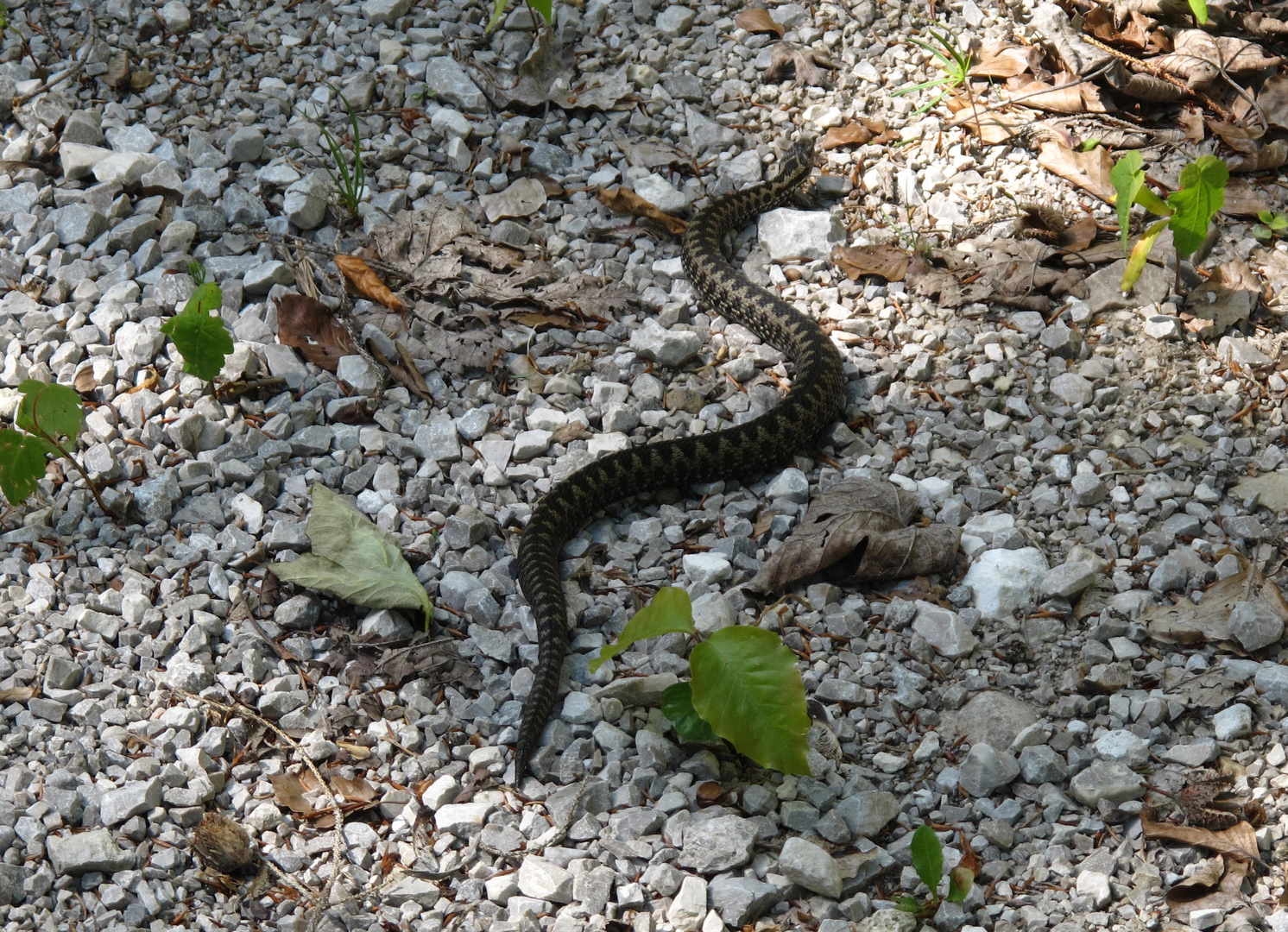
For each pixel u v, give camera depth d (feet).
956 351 9.54
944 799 8.63
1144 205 9.48
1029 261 9.70
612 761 8.67
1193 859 8.52
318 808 8.59
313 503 8.97
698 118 10.15
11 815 8.50
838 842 8.55
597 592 9.03
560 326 9.61
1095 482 9.18
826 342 9.46
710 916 8.43
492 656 8.86
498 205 9.87
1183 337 9.55
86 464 9.12
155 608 8.88
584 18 10.46
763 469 9.30
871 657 8.89
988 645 8.91
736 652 8.54
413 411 9.36
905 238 9.85
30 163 9.86
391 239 9.73
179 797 8.55
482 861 8.52
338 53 10.25
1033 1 10.42
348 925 8.43
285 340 9.45
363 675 8.81
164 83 10.11
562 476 9.23
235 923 8.41
